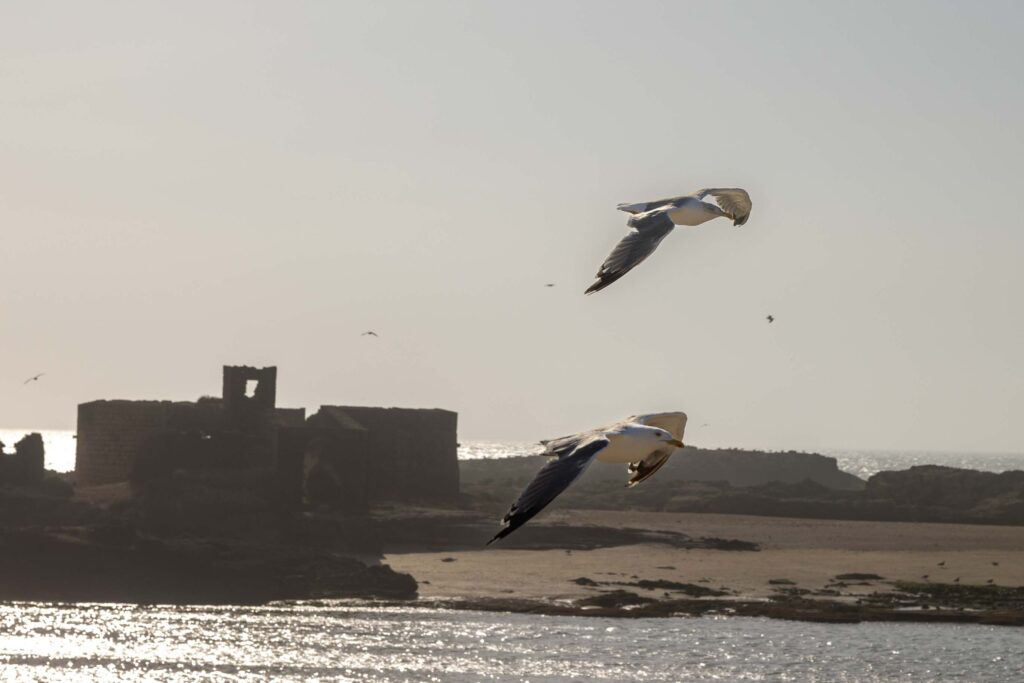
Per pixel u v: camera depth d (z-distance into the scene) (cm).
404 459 12862
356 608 7881
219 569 8225
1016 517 15650
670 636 7244
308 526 9900
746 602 8438
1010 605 8662
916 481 17075
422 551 10650
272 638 6900
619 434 1566
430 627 7306
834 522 15300
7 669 6078
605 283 1517
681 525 13812
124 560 8156
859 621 7881
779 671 6400
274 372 11806
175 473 10081
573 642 6988
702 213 1647
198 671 6153
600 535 11719
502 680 6069
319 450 11025
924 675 6369
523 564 10056
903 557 11531
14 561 8000
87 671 6100
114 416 11662
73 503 9450
